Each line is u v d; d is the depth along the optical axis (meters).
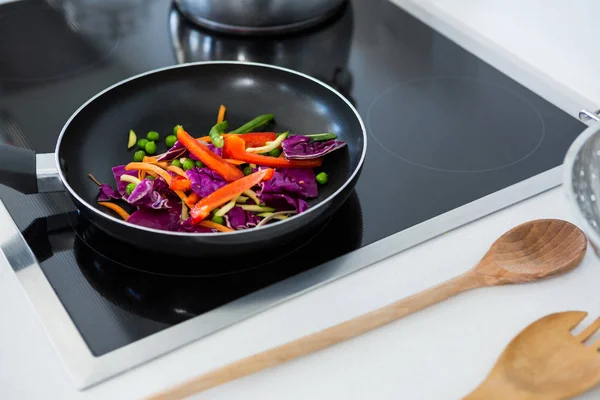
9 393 0.70
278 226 0.78
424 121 1.10
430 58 1.25
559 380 0.70
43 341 0.75
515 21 1.33
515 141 1.05
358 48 1.28
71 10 1.39
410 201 0.94
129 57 1.25
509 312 0.78
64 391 0.71
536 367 0.71
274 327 0.77
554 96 1.15
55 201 0.94
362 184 0.97
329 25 1.35
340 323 0.76
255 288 0.81
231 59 1.25
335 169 0.98
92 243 0.88
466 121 1.10
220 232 0.83
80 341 0.75
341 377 0.72
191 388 0.69
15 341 0.75
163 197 0.94
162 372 0.72
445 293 0.78
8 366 0.73
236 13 1.28
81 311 0.79
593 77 1.18
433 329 0.76
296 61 1.25
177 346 0.75
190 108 1.09
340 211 0.92
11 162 0.89
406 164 1.00
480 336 0.76
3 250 0.86
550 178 0.96
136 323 0.77
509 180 0.97
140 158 1.01
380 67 1.23
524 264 0.82
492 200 0.93
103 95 1.03
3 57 1.25
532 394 0.69
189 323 0.77
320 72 1.22
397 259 0.85
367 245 0.86
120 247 0.87
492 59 1.24
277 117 1.08
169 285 0.82
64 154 0.95
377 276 0.83
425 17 1.37
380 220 0.90
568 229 0.84
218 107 1.10
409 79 1.20
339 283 0.82
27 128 1.08
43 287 0.81
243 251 0.81
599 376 0.70
